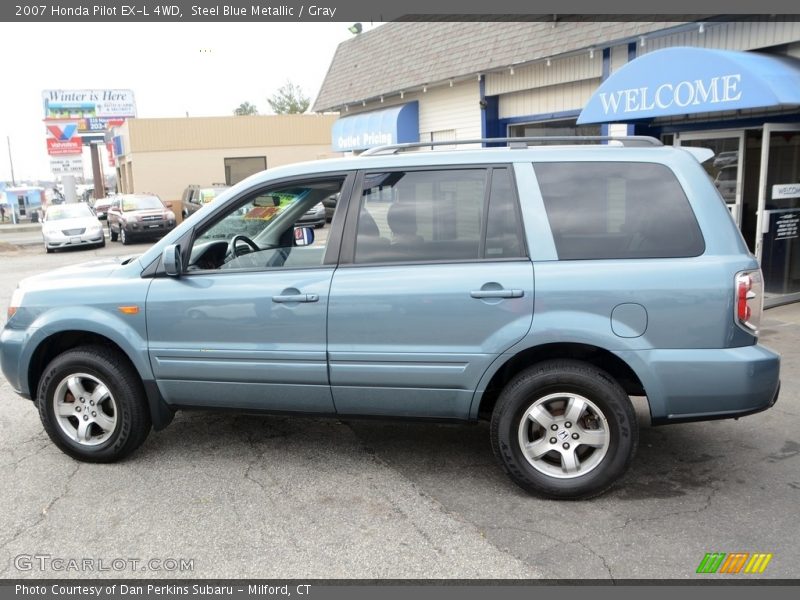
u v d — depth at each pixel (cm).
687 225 379
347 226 418
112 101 4828
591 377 381
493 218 398
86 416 458
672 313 370
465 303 388
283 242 470
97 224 2236
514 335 383
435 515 384
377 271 405
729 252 375
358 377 409
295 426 524
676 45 904
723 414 377
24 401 603
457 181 406
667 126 968
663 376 372
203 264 454
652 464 441
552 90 1145
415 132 1482
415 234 409
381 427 521
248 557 347
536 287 381
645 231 382
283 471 444
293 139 3422
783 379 596
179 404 449
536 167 401
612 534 359
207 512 392
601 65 1027
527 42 1145
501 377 412
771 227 845
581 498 393
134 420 449
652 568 329
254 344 422
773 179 841
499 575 327
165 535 369
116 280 450
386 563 339
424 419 413
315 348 412
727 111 885
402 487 419
